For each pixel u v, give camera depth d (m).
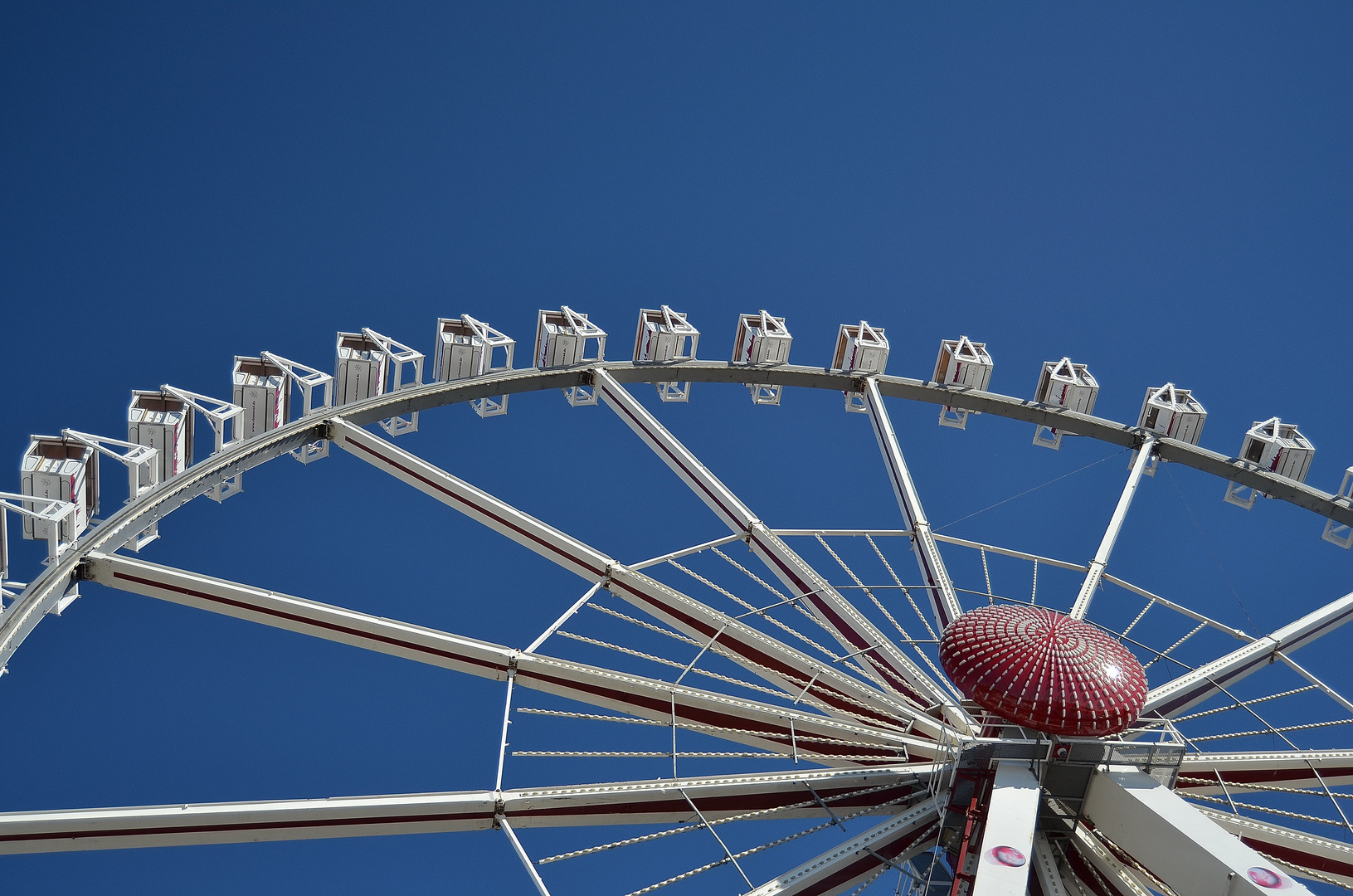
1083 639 26.25
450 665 28.83
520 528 33.56
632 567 32.53
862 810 27.16
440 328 40.88
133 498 30.17
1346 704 29.53
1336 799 27.17
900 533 35.59
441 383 39.69
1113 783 24.86
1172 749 25.42
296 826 24.44
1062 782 25.55
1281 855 27.11
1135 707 25.41
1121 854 26.08
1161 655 31.06
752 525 34.31
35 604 26.52
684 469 37.50
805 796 27.27
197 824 23.75
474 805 25.25
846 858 24.92
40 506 28.03
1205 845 22.50
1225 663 31.00
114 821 23.11
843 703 29.75
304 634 29.02
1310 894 21.17
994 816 23.42
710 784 26.67
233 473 33.41
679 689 28.80
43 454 29.05
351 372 37.75
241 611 28.91
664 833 24.75
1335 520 39.66
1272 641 31.70
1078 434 43.72
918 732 28.56
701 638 31.36
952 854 25.70
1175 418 42.84
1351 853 26.41
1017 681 25.44
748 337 44.47
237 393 34.72
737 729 28.72
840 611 31.70
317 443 36.56
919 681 29.58
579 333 41.91
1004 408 44.00
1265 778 29.22
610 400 41.22
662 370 43.06
